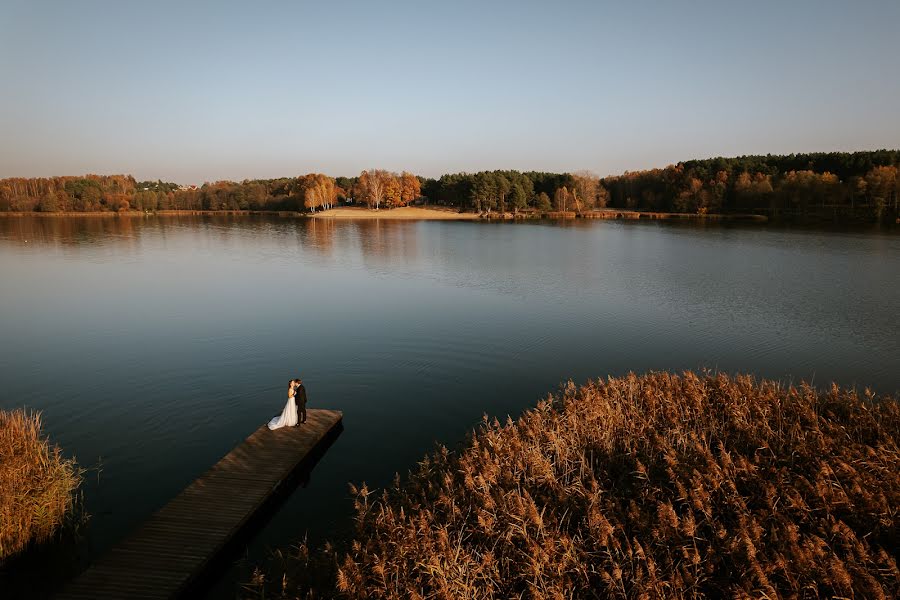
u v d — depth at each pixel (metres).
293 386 15.85
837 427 12.75
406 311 32.47
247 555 11.05
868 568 7.65
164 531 10.82
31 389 19.52
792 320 30.36
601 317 31.03
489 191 138.50
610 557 8.23
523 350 24.72
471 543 9.48
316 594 8.73
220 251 64.69
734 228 94.44
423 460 14.70
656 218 129.12
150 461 14.43
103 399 18.61
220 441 15.61
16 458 11.19
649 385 16.09
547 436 12.60
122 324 29.09
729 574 7.93
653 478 11.10
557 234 88.75
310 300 35.75
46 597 9.63
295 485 13.63
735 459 11.30
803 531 8.97
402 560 8.85
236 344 25.39
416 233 92.12
